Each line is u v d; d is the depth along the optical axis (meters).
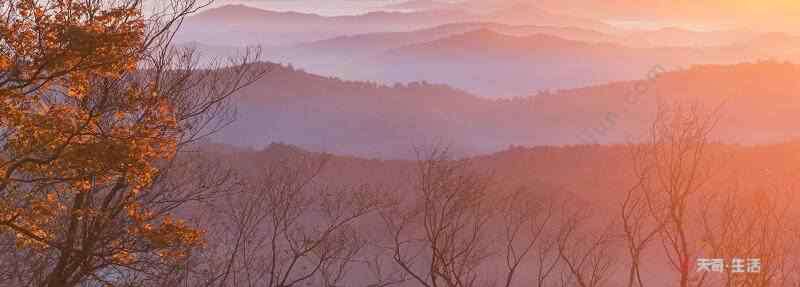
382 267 33.66
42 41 11.60
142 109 13.58
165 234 13.73
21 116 11.77
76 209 14.12
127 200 14.60
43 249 14.87
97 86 14.06
